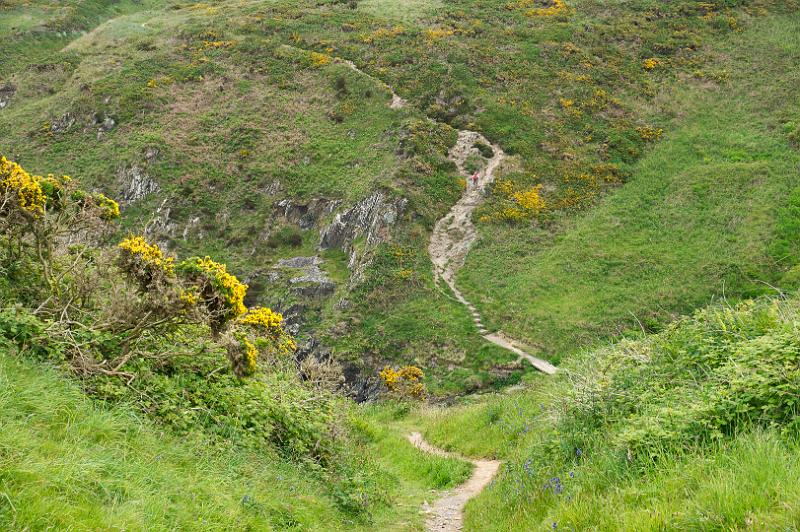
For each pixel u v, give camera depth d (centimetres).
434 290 4144
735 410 492
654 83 6269
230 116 6250
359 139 5769
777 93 5900
